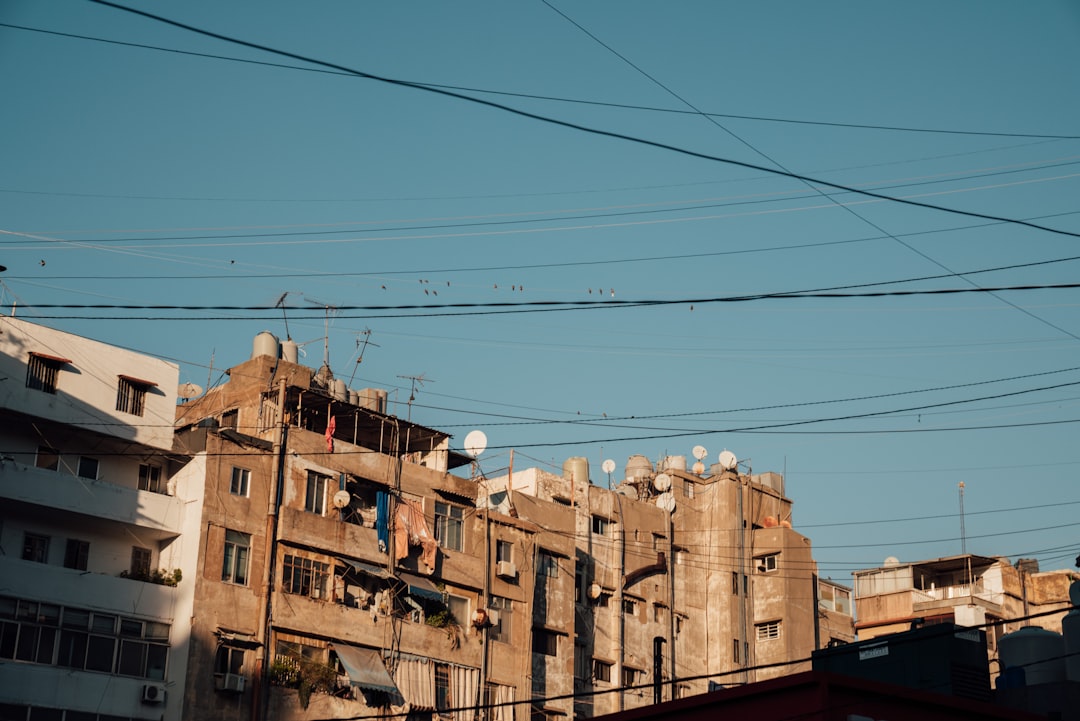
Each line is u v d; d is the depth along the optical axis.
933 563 76.38
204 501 51.31
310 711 51.28
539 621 61.50
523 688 58.59
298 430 55.06
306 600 52.78
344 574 54.66
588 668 64.25
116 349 51.91
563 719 60.84
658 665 56.31
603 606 66.25
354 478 56.22
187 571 50.44
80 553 49.81
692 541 72.31
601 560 67.00
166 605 49.78
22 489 47.69
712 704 33.03
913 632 37.97
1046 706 37.31
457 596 57.78
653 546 69.69
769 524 74.19
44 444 49.91
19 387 48.84
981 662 37.84
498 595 59.19
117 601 48.66
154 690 48.09
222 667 50.00
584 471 70.25
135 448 51.56
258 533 52.50
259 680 50.31
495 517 60.28
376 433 61.41
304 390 57.22
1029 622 76.50
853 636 76.00
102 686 47.25
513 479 67.62
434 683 55.38
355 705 52.72
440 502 58.75
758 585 71.69
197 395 59.59
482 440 62.75
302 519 53.62
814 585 72.94
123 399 51.59
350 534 54.94
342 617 53.56
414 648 55.31
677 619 69.44
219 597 50.59
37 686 45.88
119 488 50.19
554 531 63.75
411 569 56.53
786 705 31.45
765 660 69.88
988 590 75.62
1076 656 39.84
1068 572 78.12
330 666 52.66
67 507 48.62
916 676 37.47
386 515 56.28
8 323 49.25
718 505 72.69
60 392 49.88
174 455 52.47
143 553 51.41
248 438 53.47
